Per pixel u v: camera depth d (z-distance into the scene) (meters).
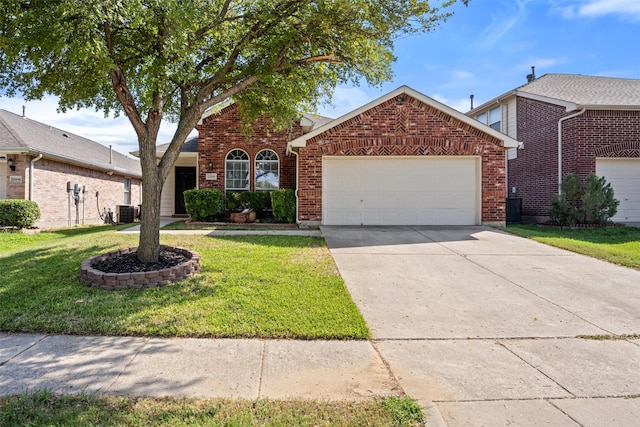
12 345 3.52
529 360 3.38
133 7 4.77
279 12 6.34
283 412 2.50
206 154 13.77
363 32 6.61
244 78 7.04
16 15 4.70
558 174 12.96
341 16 6.32
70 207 14.96
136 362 3.21
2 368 3.07
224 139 13.81
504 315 4.50
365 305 4.78
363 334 3.87
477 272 6.34
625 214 12.62
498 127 16.73
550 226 12.22
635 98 12.86
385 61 7.23
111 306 4.41
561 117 12.84
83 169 15.95
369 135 11.36
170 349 3.48
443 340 3.80
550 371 3.17
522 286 5.62
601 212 11.62
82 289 4.98
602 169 12.56
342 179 11.57
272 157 13.95
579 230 11.19
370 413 2.50
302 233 10.00
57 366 3.12
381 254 7.53
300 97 7.73
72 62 5.16
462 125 11.40
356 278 5.92
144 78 5.88
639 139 12.34
